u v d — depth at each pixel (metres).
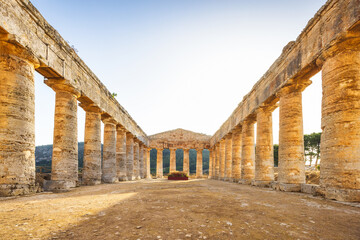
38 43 10.66
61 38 12.74
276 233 4.23
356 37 8.55
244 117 22.14
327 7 9.65
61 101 13.66
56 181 12.28
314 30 10.73
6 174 8.58
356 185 7.92
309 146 42.84
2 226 4.43
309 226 4.74
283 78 14.05
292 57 12.90
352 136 8.27
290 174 12.55
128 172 30.23
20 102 9.38
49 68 11.84
